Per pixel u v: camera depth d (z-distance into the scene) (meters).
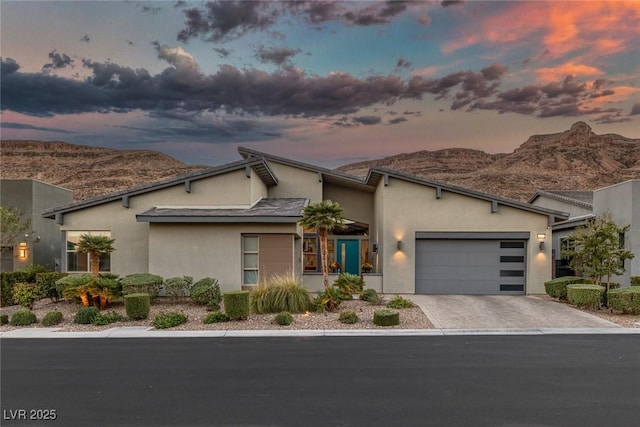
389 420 4.82
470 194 16.22
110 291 12.43
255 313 11.80
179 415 5.00
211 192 16.00
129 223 15.87
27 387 6.04
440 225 16.41
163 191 16.02
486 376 6.44
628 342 8.84
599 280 13.60
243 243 14.97
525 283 16.22
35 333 9.87
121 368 6.95
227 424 4.73
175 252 14.73
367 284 16.53
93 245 12.66
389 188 16.64
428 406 5.24
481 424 4.71
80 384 6.15
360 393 5.70
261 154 19.38
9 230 18.00
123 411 5.14
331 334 9.66
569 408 5.18
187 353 7.95
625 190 15.34
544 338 9.25
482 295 15.87
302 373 6.61
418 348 8.30
